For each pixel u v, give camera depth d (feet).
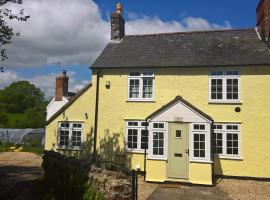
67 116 70.08
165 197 42.73
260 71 59.26
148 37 74.13
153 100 64.13
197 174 53.31
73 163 41.81
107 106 67.05
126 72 66.74
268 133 57.47
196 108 56.08
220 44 66.59
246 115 58.95
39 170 63.26
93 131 67.67
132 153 63.72
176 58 65.05
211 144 54.60
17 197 43.24
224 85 60.75
